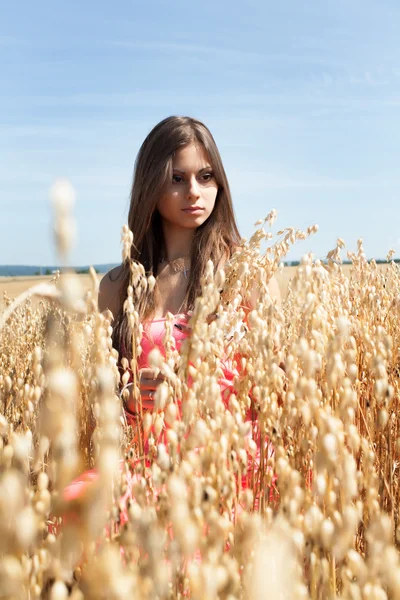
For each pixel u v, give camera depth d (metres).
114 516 1.24
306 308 1.67
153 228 3.22
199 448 1.36
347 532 1.05
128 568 1.03
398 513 1.70
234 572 0.97
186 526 0.91
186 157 3.03
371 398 1.94
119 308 3.09
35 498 1.02
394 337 2.36
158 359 1.47
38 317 3.13
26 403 1.38
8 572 0.78
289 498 1.23
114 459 0.85
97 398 1.45
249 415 2.18
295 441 1.67
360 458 1.97
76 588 0.91
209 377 1.46
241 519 1.10
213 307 1.55
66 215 0.67
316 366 1.45
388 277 2.79
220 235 3.15
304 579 1.18
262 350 1.67
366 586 0.97
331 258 2.48
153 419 1.55
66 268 0.69
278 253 2.33
